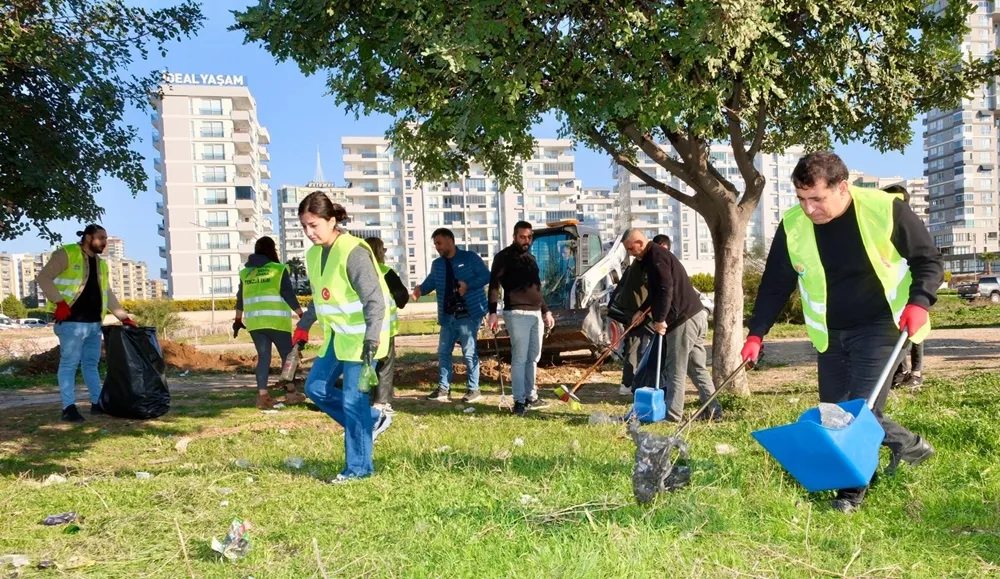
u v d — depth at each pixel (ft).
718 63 21.16
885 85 28.53
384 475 15.48
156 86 29.14
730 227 27.68
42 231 30.66
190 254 264.11
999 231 439.22
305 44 23.00
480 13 20.08
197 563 10.81
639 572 9.16
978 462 14.49
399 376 36.99
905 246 12.30
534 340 26.25
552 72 23.75
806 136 34.47
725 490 12.93
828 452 11.22
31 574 10.54
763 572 9.45
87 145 27.86
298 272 237.45
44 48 22.88
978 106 436.76
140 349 25.89
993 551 10.25
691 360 22.99
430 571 9.79
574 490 13.43
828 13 24.47
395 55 22.76
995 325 63.57
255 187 284.20
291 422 25.11
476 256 29.76
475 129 23.32
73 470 18.26
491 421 23.73
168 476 16.55
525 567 9.61
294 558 10.67
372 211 336.29
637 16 21.48
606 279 45.32
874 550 10.14
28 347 71.46
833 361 13.61
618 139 31.63
